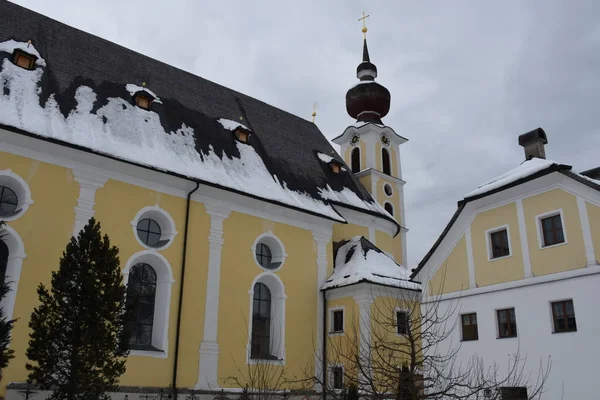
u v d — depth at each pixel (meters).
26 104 21.34
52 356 13.39
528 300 17.31
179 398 21.64
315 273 28.17
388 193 40.75
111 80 26.77
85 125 22.69
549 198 17.53
